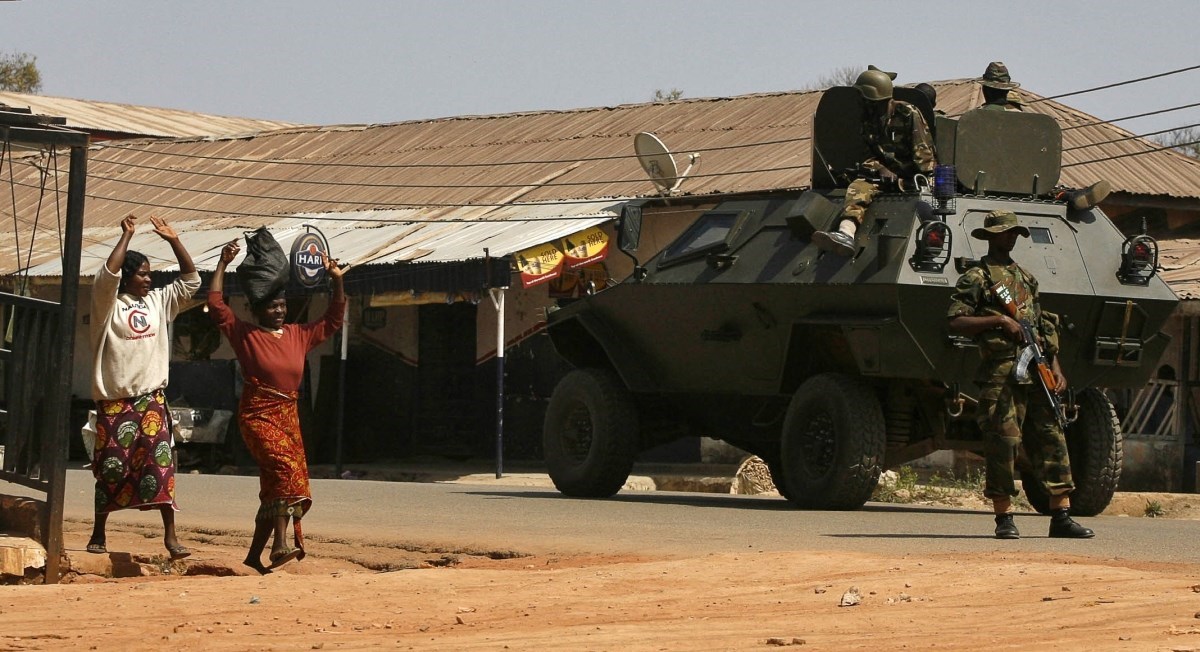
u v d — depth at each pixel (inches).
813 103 1165.7
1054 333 450.0
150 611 298.2
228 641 265.1
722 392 620.7
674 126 1203.2
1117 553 401.7
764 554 370.3
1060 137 584.1
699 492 870.4
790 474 573.6
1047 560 359.9
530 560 398.0
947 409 542.3
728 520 514.9
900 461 588.4
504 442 1085.8
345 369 1044.5
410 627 281.6
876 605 297.3
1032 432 454.6
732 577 338.3
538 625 280.7
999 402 437.7
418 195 1219.2
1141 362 573.3
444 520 518.9
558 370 1055.6
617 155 1160.2
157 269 1151.0
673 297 614.2
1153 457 928.3
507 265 915.4
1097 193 568.1
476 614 295.3
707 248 608.4
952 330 443.2
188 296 408.8
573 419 658.8
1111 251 569.3
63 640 267.1
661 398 661.3
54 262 1264.8
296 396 393.4
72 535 479.2
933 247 525.0
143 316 402.0
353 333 1162.6
